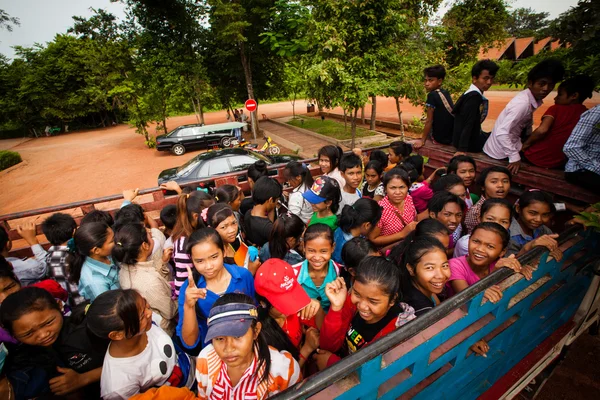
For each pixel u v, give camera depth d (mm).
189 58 17109
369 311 1605
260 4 15984
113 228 2758
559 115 2969
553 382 2779
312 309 1724
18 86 29656
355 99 8789
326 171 3928
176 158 15328
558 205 2791
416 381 1481
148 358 1645
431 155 4480
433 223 2260
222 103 21656
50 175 14109
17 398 1523
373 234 3023
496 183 2855
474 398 1983
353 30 8430
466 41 10844
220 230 2355
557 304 2287
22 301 1506
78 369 1703
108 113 33531
